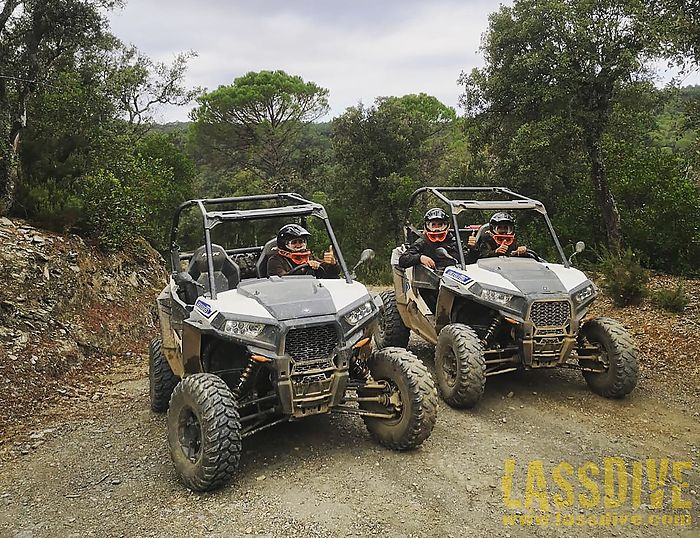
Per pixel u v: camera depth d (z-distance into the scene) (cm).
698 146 1247
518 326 629
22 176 1188
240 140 4628
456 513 420
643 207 1455
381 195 3177
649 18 1040
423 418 494
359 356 526
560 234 1552
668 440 541
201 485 451
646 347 812
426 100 4847
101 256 1157
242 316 480
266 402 523
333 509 426
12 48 1220
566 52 1483
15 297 888
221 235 1586
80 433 607
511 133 1702
